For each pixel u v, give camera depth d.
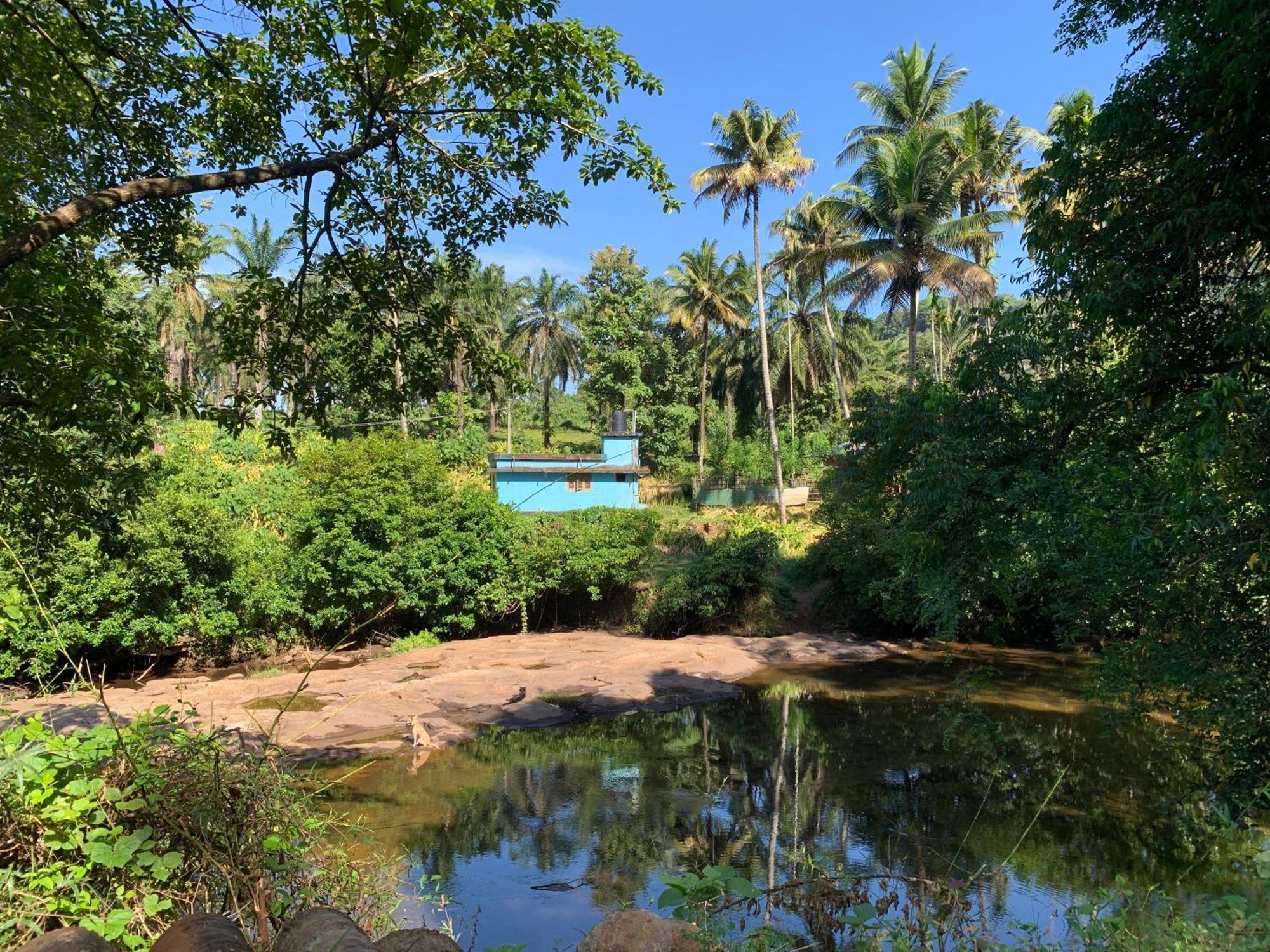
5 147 5.68
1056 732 13.87
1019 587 7.97
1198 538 5.66
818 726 15.12
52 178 5.95
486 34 5.16
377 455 21.66
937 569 8.50
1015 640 22.05
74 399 4.79
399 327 6.80
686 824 10.11
